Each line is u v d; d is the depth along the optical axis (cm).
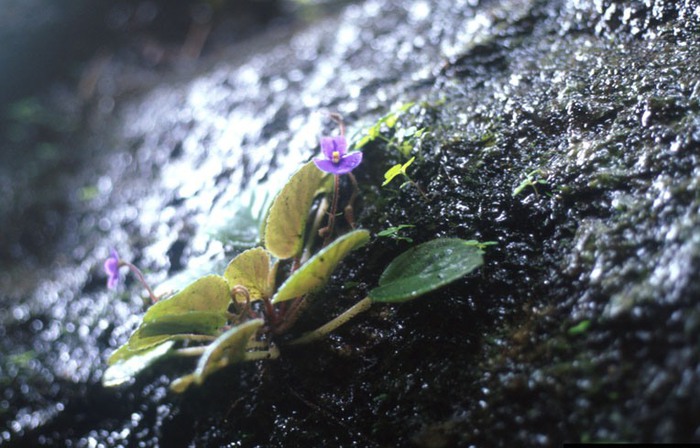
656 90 42
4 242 74
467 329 41
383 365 42
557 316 38
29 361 56
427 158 47
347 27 75
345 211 47
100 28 112
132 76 102
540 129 45
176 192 63
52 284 63
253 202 50
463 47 56
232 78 77
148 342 44
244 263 43
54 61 108
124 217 65
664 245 37
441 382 40
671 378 34
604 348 36
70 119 95
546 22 54
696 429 33
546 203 42
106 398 51
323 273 41
